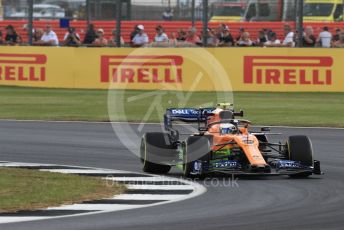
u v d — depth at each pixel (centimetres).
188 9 13500
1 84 10988
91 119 7669
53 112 8231
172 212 3378
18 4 14062
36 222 3164
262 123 7369
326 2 13838
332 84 10150
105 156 5353
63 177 4300
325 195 3822
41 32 11562
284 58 10188
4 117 7819
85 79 10644
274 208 3475
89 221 3184
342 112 8250
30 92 10281
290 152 4375
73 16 14188
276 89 10238
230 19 14050
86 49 10631
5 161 5075
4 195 3716
